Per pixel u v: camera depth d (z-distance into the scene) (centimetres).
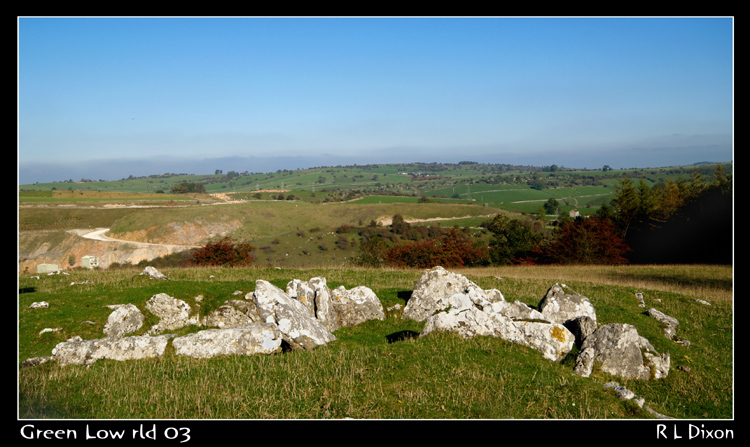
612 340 1678
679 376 1698
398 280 2900
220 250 4916
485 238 10388
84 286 2378
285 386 1284
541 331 1642
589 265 4931
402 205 15062
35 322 1772
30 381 1305
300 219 13550
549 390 1323
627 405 1300
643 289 2927
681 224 6138
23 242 9812
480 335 1686
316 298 2056
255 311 2002
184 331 1930
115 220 11806
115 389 1261
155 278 2564
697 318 2408
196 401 1188
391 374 1363
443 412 1164
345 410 1155
